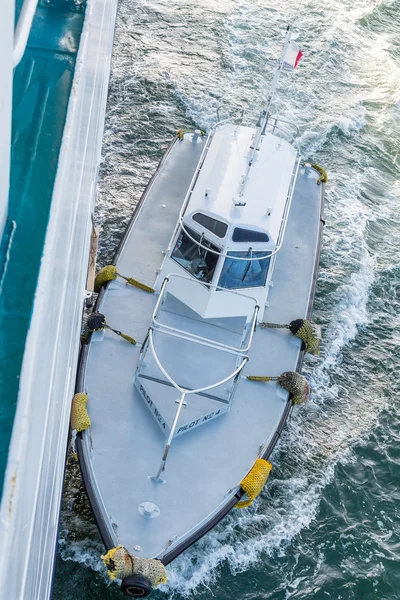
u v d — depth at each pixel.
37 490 5.72
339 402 16.47
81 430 12.23
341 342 17.81
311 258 16.92
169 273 14.86
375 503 14.58
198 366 13.58
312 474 14.91
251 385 13.79
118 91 23.80
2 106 4.68
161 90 24.19
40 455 5.73
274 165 16.02
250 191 14.98
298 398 13.73
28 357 4.67
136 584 10.56
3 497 4.01
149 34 26.62
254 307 14.54
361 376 17.16
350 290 19.12
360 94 26.36
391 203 22.36
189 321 14.35
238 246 14.16
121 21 26.92
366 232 21.06
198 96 24.23
